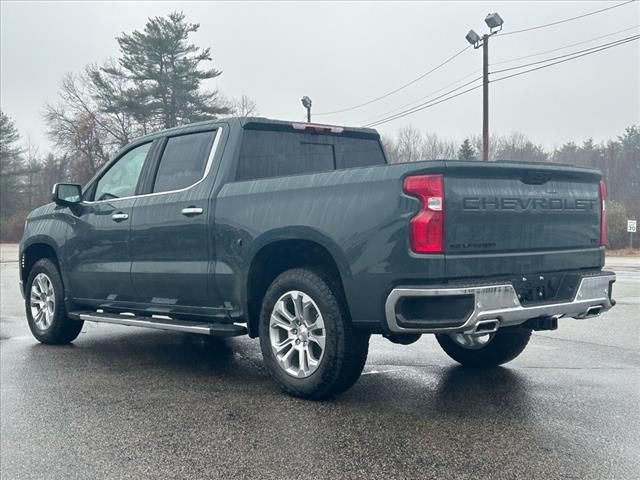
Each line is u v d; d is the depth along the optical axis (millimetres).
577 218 4848
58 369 5820
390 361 6102
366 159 6449
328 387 4531
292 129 5824
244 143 5488
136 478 3367
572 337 7367
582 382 5230
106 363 6082
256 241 4883
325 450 3709
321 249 4633
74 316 6629
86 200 6758
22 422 4281
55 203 6691
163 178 5910
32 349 6816
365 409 4480
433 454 3633
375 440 3861
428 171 4035
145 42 46469
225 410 4496
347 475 3359
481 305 3996
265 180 4973
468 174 4172
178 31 46781
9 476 3420
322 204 4484
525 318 4242
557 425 4125
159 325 5570
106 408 4578
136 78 46906
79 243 6594
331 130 6133
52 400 4793
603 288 4816
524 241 4449
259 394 4910
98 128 52625
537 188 4551
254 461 3562
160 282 5730
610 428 4062
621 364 5918
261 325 4922
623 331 7773
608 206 40375
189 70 46719
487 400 4707
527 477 3314
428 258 3998
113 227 6191
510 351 5621
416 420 4238
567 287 4590
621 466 3453
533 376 5453
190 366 5941
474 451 3674
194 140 5770
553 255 4621
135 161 6289
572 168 4777
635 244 39344
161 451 3732
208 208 5305
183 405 4633
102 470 3480
